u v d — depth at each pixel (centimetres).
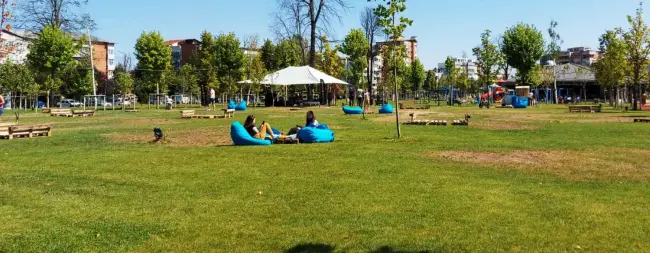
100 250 539
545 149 1298
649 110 3744
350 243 544
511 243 534
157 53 6719
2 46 1767
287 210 680
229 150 1291
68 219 653
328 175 923
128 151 1311
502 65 5597
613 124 2216
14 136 1747
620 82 4528
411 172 945
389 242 545
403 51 1617
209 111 4116
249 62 5953
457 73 7344
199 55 7856
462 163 1059
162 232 595
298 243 548
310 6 5147
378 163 1057
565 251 509
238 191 800
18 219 655
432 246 530
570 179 876
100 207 712
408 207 683
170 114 3594
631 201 704
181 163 1087
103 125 2427
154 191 809
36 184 873
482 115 3155
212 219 644
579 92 7944
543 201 706
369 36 6012
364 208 682
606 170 969
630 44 3747
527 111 3788
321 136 1480
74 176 945
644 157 1145
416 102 7081
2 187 847
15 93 5138
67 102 6619
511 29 6388
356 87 7050
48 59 4753
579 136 1662
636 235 552
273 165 1044
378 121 2534
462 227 591
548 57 8225
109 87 8275
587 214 636
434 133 1798
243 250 532
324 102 5528
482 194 754
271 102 5281
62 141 1625
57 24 4984
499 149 1297
